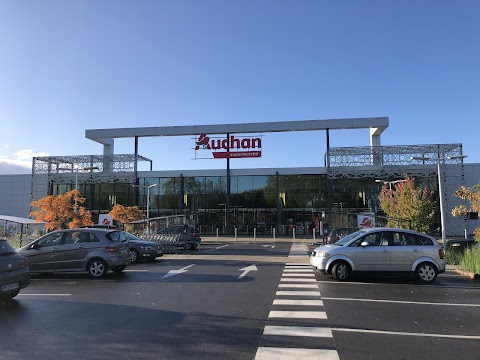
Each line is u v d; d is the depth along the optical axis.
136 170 47.34
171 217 25.94
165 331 6.53
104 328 6.72
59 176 48.75
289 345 5.83
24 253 13.16
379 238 12.22
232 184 46.19
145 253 17.44
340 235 21.23
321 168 44.78
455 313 7.88
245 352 5.53
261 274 13.45
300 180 45.19
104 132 46.91
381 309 8.17
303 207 44.75
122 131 46.75
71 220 24.62
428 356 5.41
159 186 47.53
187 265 16.38
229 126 44.97
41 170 49.50
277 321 7.16
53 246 13.21
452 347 5.79
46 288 10.89
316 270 12.48
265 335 6.31
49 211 23.62
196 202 46.75
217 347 5.74
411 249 11.96
